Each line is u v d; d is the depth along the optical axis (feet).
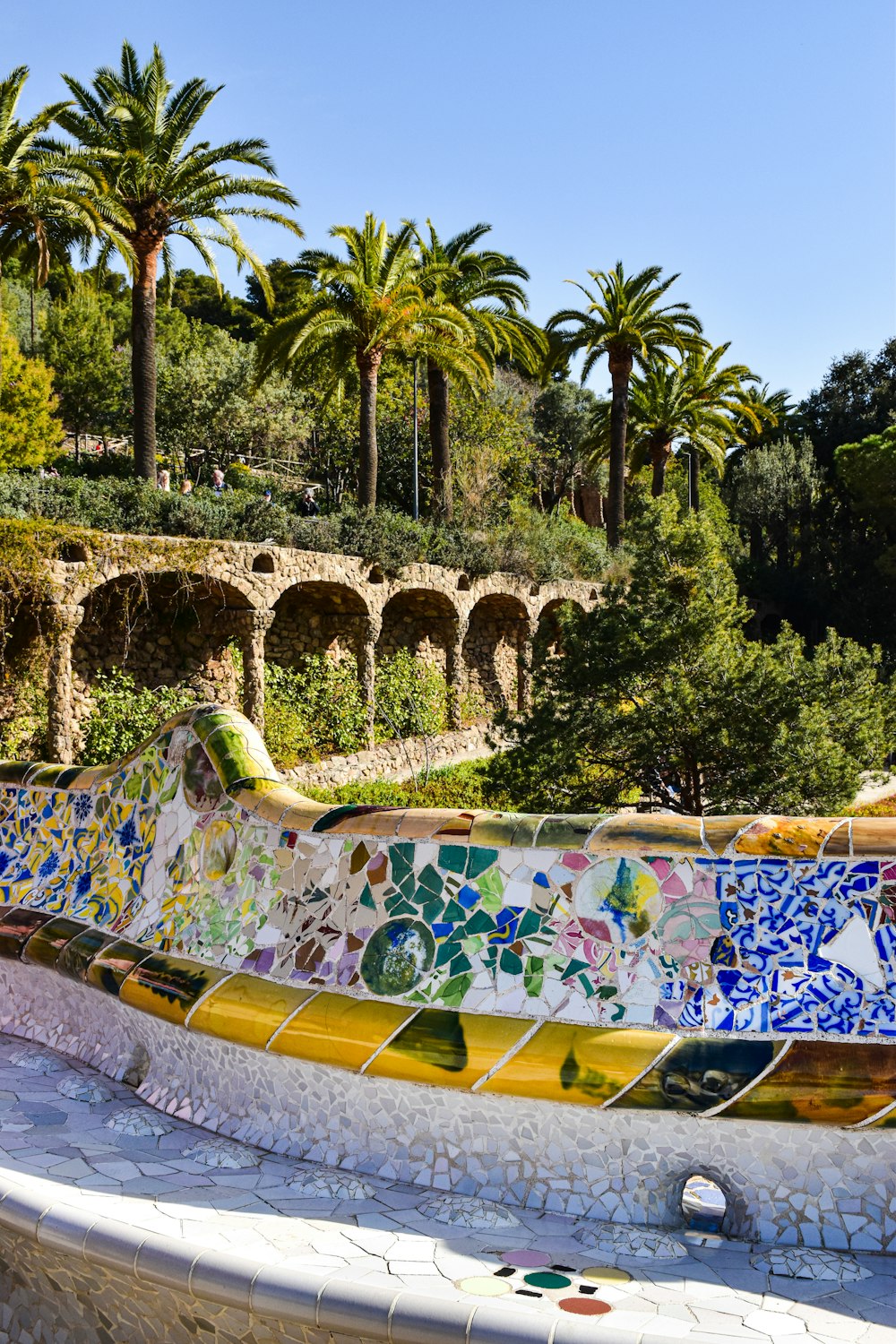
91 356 143.23
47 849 20.30
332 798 61.21
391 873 14.15
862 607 147.13
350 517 77.10
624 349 108.27
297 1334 10.33
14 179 58.44
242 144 67.77
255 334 183.93
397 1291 9.96
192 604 66.90
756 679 42.01
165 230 68.44
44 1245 11.86
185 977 15.23
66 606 55.72
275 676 72.02
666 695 41.70
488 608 96.73
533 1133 12.34
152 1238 11.14
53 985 19.16
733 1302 10.02
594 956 12.52
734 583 45.68
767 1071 11.22
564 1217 11.96
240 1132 14.42
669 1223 11.72
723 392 125.49
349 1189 12.53
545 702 44.34
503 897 13.30
